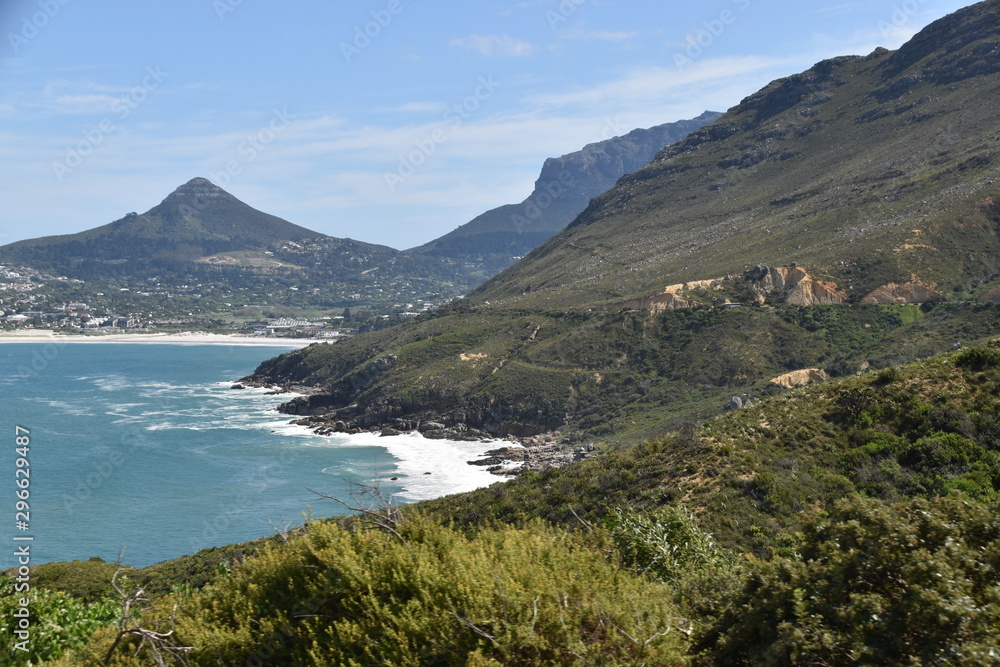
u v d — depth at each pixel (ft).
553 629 16.84
